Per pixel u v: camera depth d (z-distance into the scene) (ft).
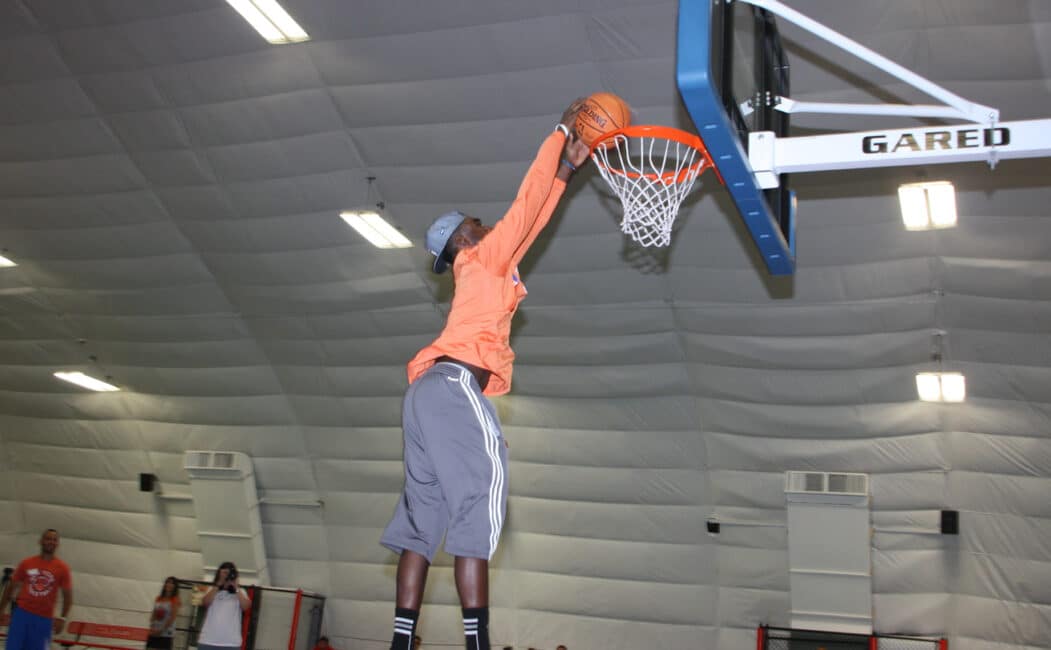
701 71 12.39
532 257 37.22
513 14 27.48
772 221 15.65
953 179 30.71
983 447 39.14
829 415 40.19
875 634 41.88
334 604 49.65
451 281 38.93
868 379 38.70
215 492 49.52
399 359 43.62
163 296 43.29
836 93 27.53
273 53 30.50
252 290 41.63
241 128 33.68
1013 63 25.81
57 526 54.75
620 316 39.14
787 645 42.98
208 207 37.65
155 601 49.26
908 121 27.84
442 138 32.17
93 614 53.62
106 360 48.44
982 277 34.14
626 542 45.32
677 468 43.50
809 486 41.24
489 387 9.67
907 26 25.57
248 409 48.26
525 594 46.96
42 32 31.63
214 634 39.17
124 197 38.19
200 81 32.17
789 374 39.42
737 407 41.11
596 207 34.32
